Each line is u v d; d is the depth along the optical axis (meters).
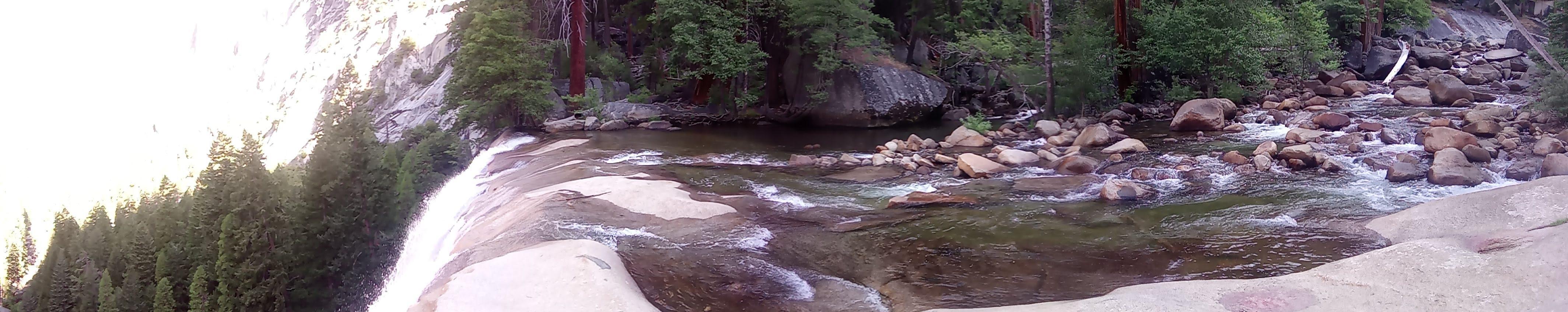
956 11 39.12
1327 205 13.57
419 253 17.00
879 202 15.32
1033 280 9.75
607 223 12.62
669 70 37.47
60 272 45.00
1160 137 23.97
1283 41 34.16
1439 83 28.81
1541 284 7.07
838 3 31.94
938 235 12.26
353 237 25.50
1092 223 12.89
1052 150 22.23
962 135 25.19
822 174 19.27
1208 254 10.68
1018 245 11.51
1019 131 27.75
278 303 25.45
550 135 30.27
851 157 21.52
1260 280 8.26
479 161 27.34
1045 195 15.45
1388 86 36.41
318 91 75.75
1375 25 48.88
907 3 39.50
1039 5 35.09
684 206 13.61
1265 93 32.62
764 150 24.77
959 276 9.98
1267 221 12.52
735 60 31.94
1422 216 11.34
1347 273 8.24
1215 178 16.73
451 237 14.91
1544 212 10.14
